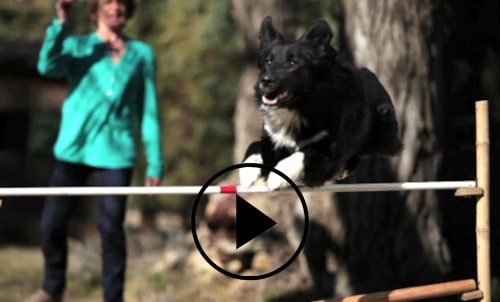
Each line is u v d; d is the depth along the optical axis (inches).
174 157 507.2
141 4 517.7
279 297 365.7
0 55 502.6
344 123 204.4
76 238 502.6
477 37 418.9
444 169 369.1
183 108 509.7
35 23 544.4
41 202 530.0
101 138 272.2
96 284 394.0
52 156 530.6
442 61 318.0
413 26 303.9
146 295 376.8
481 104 224.5
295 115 204.5
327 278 360.8
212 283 387.2
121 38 279.9
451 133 388.8
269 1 446.3
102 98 271.7
